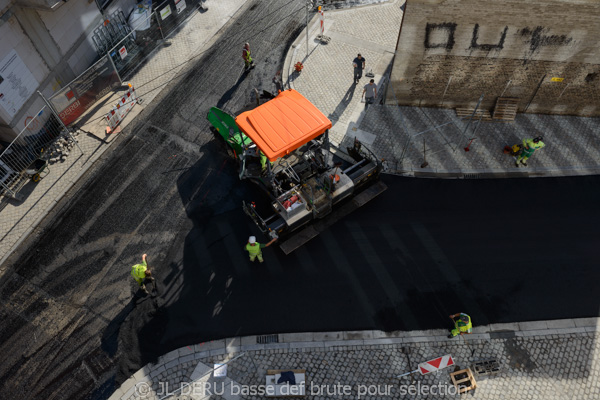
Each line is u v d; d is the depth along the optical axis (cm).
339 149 1850
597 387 1330
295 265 1566
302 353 1393
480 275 1544
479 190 1755
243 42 2286
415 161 1834
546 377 1346
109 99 2069
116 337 1422
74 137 1927
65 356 1388
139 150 1878
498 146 1883
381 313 1467
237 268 1559
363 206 1714
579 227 1655
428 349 1399
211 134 1927
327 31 2338
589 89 1859
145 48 2262
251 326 1444
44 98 1777
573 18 1578
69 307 1481
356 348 1402
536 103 1958
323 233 1642
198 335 1426
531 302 1488
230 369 1363
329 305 1484
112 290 1516
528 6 1559
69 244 1625
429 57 1805
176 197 1736
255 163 1709
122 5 2306
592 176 1789
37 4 1661
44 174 1809
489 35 1686
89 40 2095
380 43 2281
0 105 1656
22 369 1369
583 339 1417
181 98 2058
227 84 2108
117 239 1631
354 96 2058
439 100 2005
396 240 1623
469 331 1372
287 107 1566
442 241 1622
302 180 1638
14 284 1534
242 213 1692
